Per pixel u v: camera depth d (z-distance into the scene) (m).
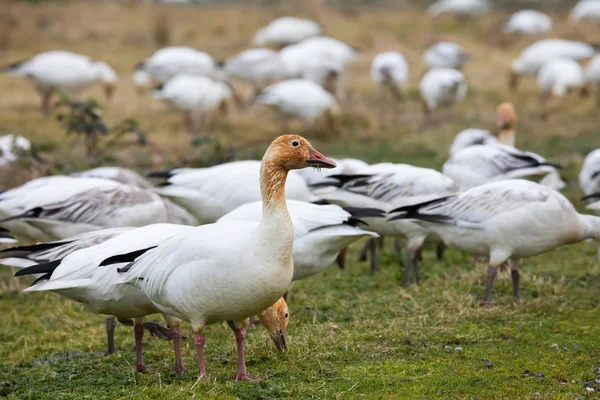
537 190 9.96
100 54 31.03
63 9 35.81
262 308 7.39
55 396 7.60
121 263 7.90
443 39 36.59
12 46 30.59
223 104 23.72
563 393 7.42
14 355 9.50
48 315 11.06
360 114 23.84
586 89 26.58
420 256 13.28
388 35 36.84
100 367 8.69
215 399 7.26
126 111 24.11
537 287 11.09
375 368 8.14
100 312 8.41
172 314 7.82
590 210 15.31
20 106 23.89
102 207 10.79
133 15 36.19
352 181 11.76
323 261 9.58
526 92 28.48
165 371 8.42
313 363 8.38
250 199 11.47
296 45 27.80
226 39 34.19
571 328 9.44
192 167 16.11
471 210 10.05
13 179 14.13
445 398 7.35
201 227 7.49
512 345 8.88
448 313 10.03
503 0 46.12
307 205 9.60
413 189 11.43
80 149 19.28
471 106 26.14
